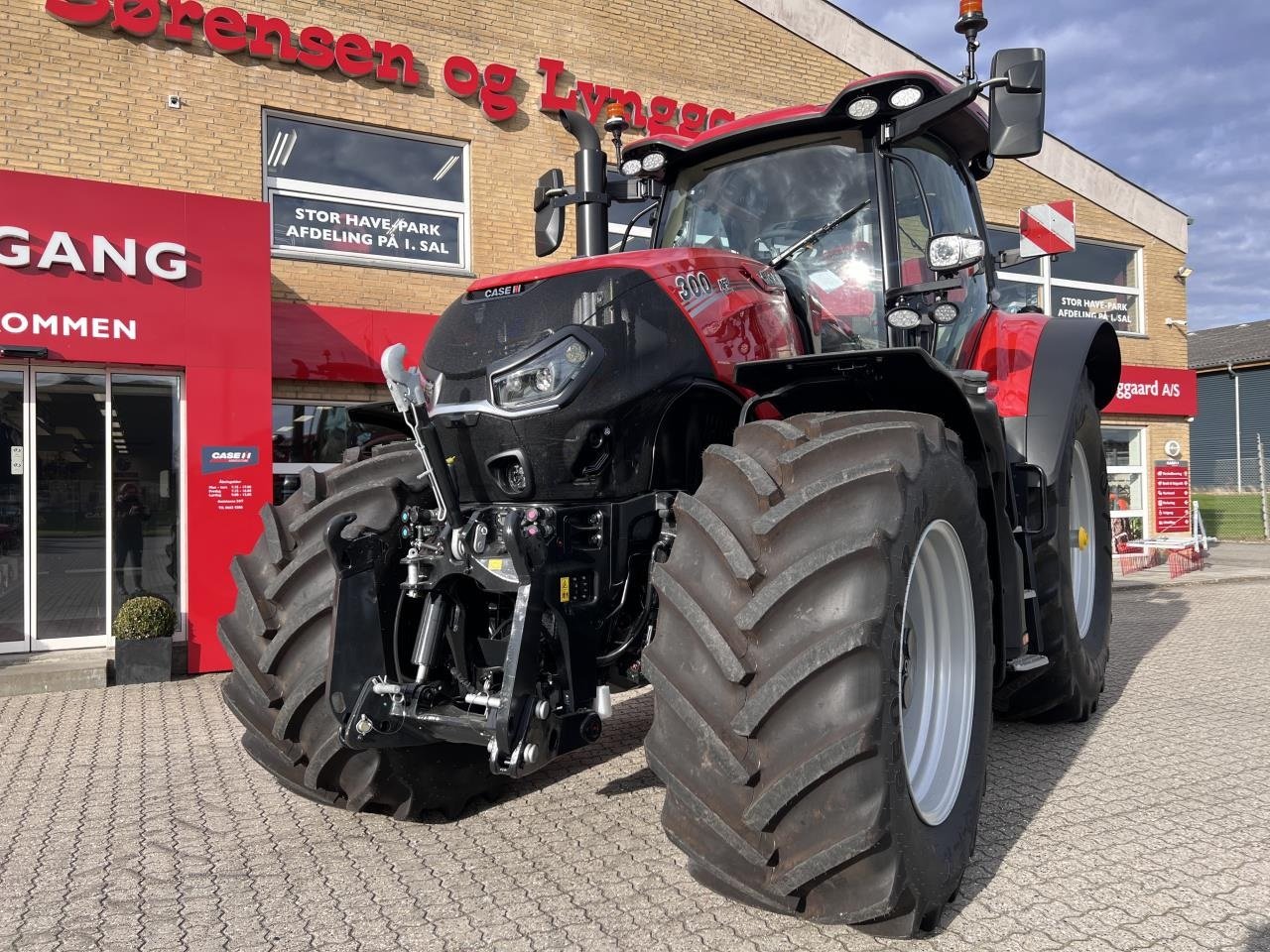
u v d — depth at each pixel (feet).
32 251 22.06
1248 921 8.47
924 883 7.80
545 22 31.40
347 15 28.19
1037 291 45.19
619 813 11.69
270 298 24.41
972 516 9.41
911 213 12.43
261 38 26.81
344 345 27.40
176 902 9.32
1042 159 44.80
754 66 35.55
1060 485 13.76
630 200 13.87
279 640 10.03
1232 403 98.27
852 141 12.26
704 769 7.64
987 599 9.77
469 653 10.02
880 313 11.84
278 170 27.61
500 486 9.64
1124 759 13.52
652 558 9.89
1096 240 46.50
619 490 9.75
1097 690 15.44
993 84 10.63
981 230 15.28
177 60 26.04
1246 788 12.20
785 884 7.44
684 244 13.19
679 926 8.50
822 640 7.38
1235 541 72.49
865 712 7.25
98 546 24.23
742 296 10.88
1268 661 21.09
